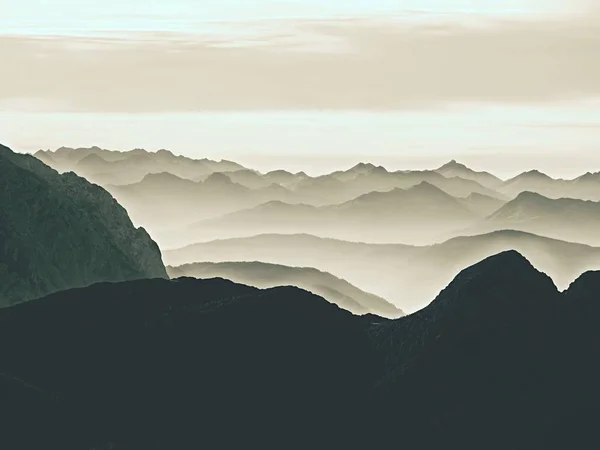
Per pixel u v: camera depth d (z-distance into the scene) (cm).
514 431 14188
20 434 14388
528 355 14875
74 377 15288
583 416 14338
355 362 15250
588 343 15088
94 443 14288
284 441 14200
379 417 14438
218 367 15175
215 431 14350
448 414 14325
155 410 14712
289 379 14950
